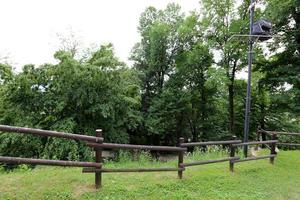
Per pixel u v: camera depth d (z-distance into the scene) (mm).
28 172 5914
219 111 25000
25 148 12617
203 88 23766
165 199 5191
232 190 6203
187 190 5750
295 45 14375
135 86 15781
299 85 14117
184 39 25266
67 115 13750
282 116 20094
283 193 6637
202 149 12023
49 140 12242
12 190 4590
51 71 13023
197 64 22938
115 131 15125
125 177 5863
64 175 5582
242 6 20203
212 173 7008
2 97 13312
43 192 4645
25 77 12773
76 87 13117
